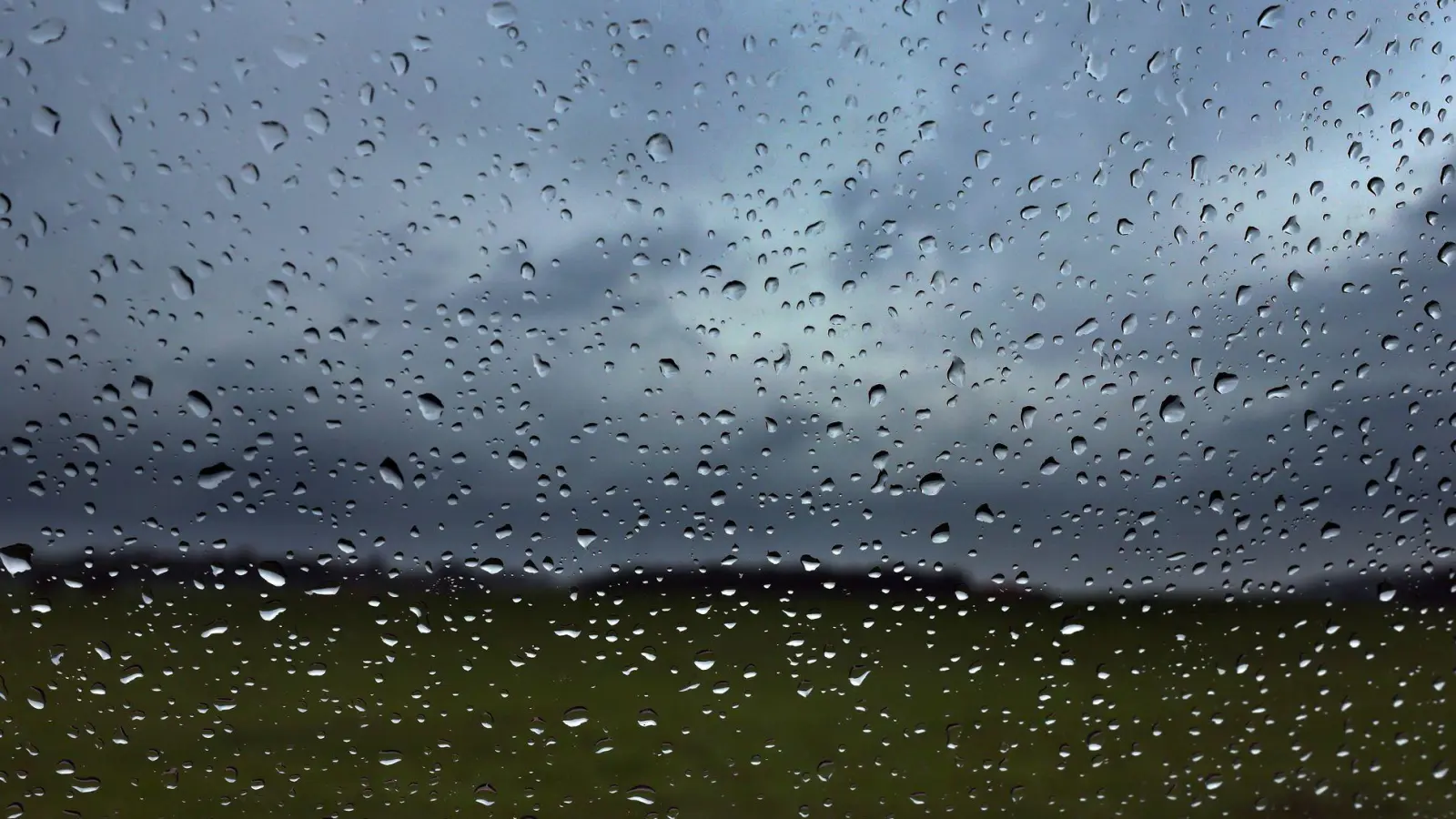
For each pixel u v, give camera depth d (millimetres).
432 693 1861
